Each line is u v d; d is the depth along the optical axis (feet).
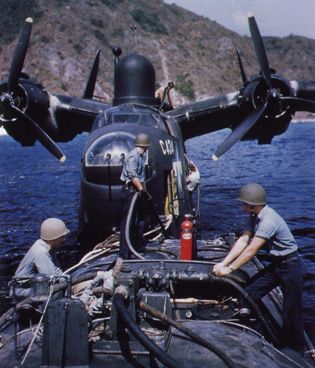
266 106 54.54
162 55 613.11
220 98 60.39
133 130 42.01
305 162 129.59
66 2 614.75
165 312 19.85
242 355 19.45
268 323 25.07
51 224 25.39
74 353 17.94
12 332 22.56
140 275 22.70
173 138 45.37
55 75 536.01
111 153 40.32
